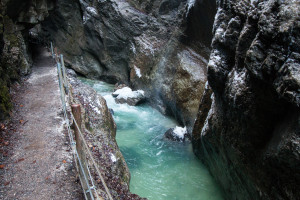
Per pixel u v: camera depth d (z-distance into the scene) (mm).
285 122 4598
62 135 7020
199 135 9680
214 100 8062
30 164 5801
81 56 20703
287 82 4125
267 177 5156
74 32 20281
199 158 9977
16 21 12328
